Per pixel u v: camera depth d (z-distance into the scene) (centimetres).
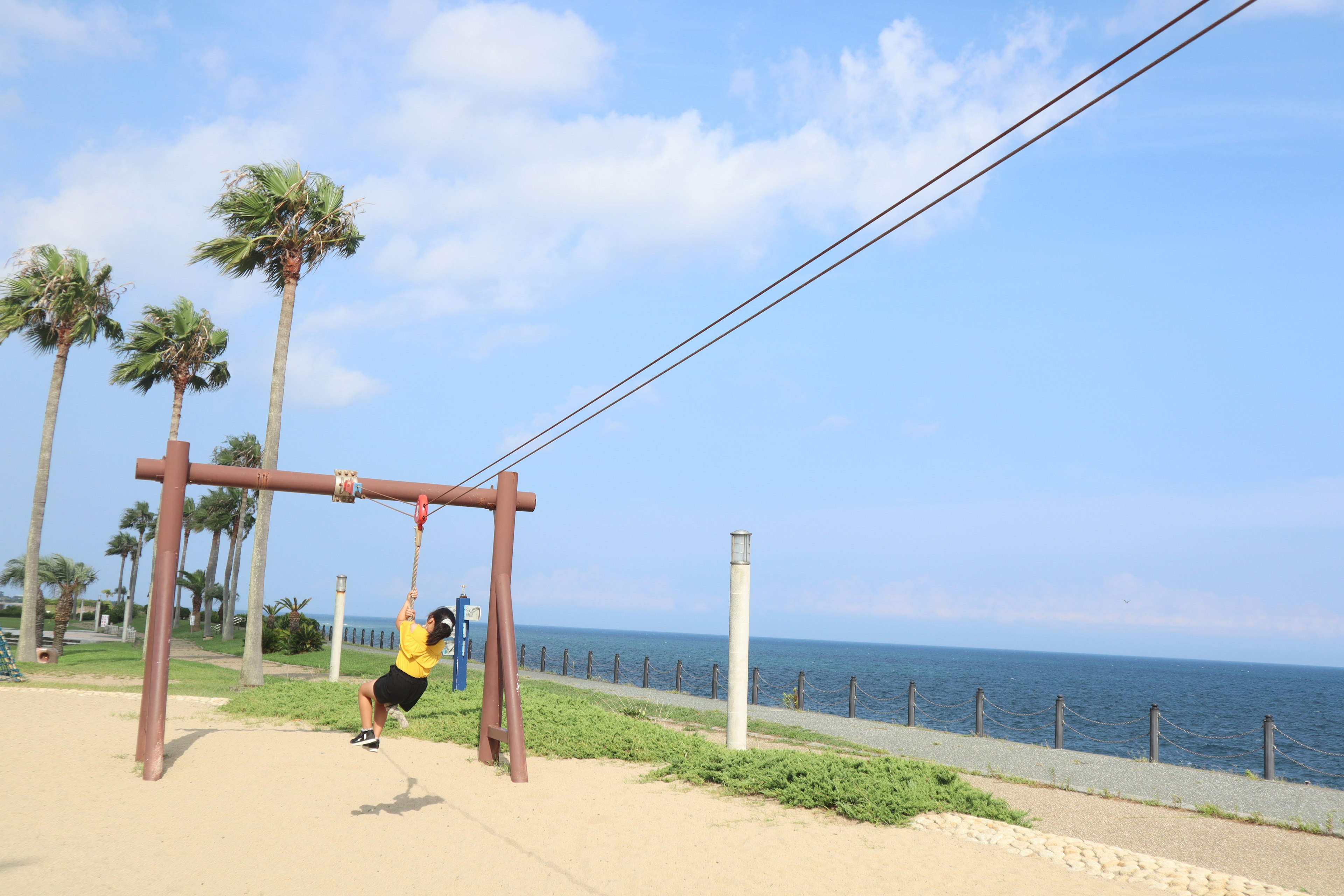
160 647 1157
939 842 868
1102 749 2848
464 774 1189
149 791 1026
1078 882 741
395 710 1664
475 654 7550
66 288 3042
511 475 1353
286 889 702
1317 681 14588
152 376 3556
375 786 1097
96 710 1736
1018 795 1198
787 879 746
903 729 1914
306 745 1355
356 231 2681
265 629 4100
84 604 9150
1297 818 1060
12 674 2377
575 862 791
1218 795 1226
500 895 698
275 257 2589
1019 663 17625
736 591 1370
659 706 2116
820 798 1009
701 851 831
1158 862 798
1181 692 7638
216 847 810
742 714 1337
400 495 1329
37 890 666
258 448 5984
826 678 7194
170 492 1218
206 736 1405
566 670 3388
